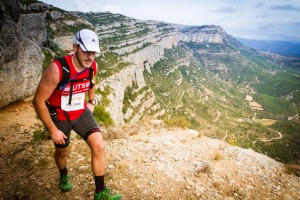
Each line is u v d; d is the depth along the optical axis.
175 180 4.95
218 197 4.53
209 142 7.69
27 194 4.37
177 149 6.79
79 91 3.55
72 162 5.58
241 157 6.54
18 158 5.79
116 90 65.38
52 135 3.28
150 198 4.35
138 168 5.34
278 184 5.25
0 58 11.46
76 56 3.23
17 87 13.00
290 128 174.88
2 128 8.86
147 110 105.19
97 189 3.61
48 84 3.12
